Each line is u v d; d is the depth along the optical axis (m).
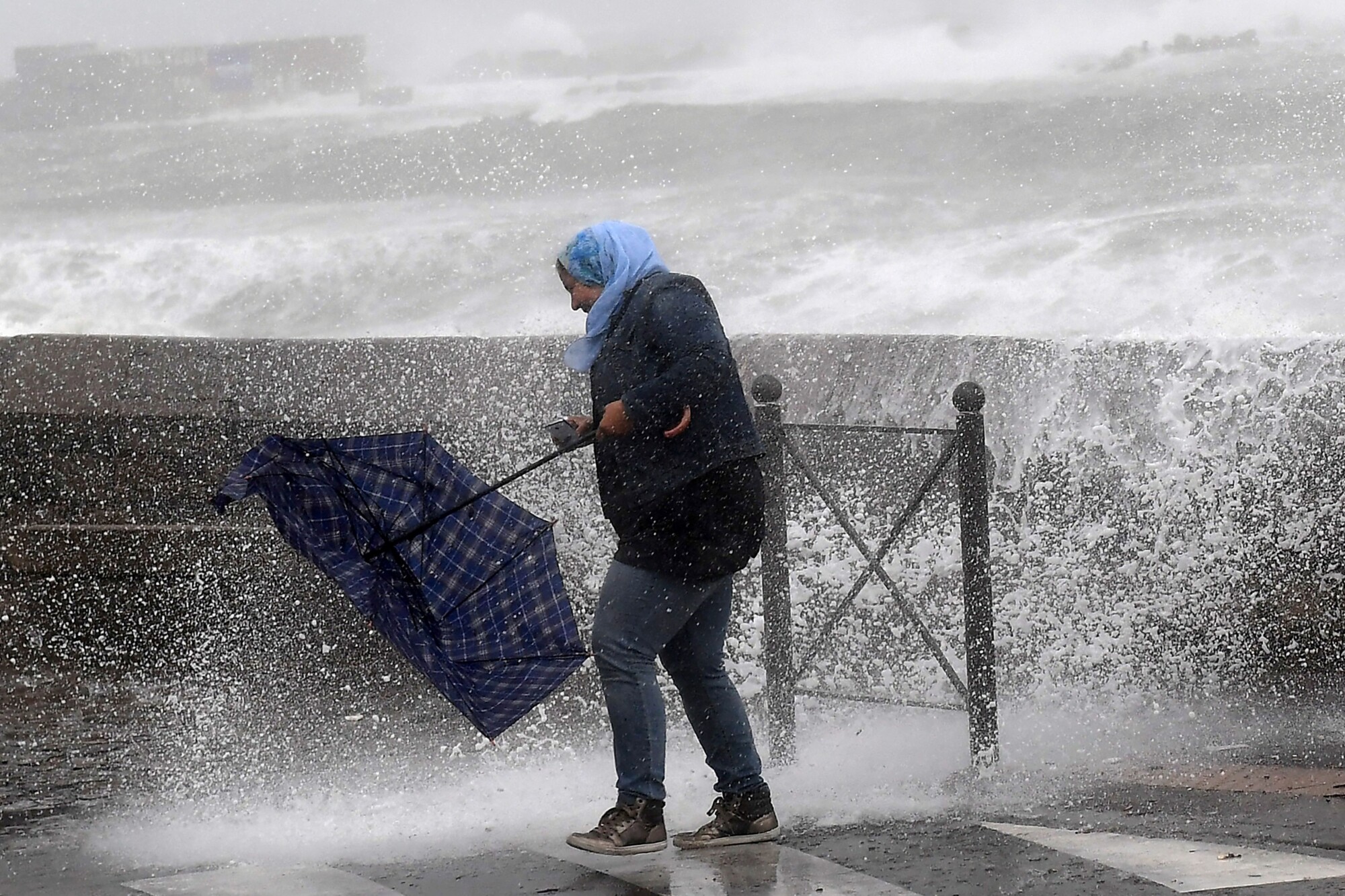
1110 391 19.89
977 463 14.98
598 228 12.51
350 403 23.25
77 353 24.03
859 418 20.66
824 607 19.16
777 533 15.91
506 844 12.91
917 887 11.03
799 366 21.42
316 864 12.35
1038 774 15.14
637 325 12.21
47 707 19.11
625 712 12.37
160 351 24.02
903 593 19.19
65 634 22.22
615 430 11.90
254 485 12.06
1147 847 11.88
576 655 12.41
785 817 13.70
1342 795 13.47
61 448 23.80
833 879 11.37
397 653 21.19
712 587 12.44
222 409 23.58
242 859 12.70
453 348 23.11
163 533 22.58
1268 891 10.47
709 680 12.68
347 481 12.39
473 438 22.80
